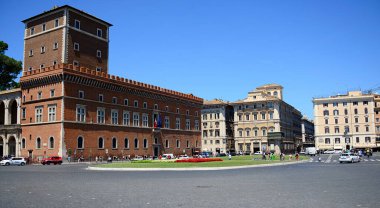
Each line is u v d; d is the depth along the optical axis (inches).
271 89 6993.1
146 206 654.5
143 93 4128.9
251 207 636.7
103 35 3978.8
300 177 1305.4
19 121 3481.8
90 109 3405.5
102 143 3503.9
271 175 1425.9
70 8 3528.5
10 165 2807.6
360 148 5876.0
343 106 6053.2
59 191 893.8
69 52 3491.6
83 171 1835.6
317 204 667.4
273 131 5816.9
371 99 5895.7
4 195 820.0
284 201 705.6
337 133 6043.3
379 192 841.5
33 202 708.0
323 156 4441.4
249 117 6023.6
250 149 5959.6
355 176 1330.0
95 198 761.0
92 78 3422.7
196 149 5064.0
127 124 3865.7
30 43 3762.3
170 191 881.5
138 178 1310.3
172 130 4586.6
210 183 1090.7
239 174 1504.7
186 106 4948.3
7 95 3646.7
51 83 3238.2
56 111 3154.5
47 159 2915.8
